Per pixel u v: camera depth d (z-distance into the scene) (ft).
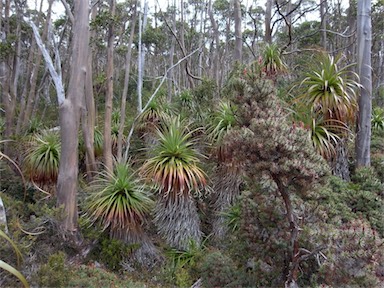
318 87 14.39
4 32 26.53
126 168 13.98
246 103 8.27
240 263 10.80
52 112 36.04
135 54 48.85
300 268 9.39
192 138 17.61
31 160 16.99
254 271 10.05
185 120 18.10
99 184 15.28
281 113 8.52
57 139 17.97
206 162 16.62
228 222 13.96
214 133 15.53
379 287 8.39
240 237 10.46
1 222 9.52
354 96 14.78
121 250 13.08
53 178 16.89
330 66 14.35
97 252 13.23
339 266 7.79
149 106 21.09
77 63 13.35
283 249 9.38
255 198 9.70
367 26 15.43
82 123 17.03
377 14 32.58
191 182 13.65
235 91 8.59
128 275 12.32
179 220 14.24
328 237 8.03
